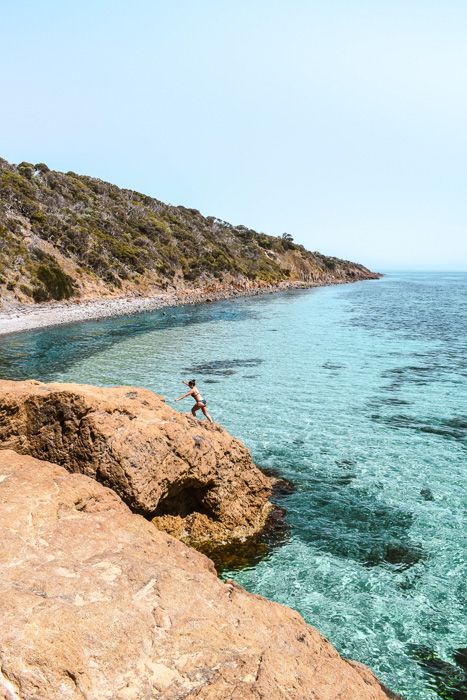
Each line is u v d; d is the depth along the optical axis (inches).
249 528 542.9
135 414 536.1
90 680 218.8
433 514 575.8
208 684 230.5
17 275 2571.4
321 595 438.3
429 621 407.8
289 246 6087.6
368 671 304.5
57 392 505.7
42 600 247.1
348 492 629.9
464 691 343.6
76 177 4552.2
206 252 4404.5
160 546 357.7
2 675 206.8
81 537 331.9
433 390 1103.0
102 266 3186.5
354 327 2142.0
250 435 821.9
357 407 977.5
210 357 1480.1
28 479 401.4
